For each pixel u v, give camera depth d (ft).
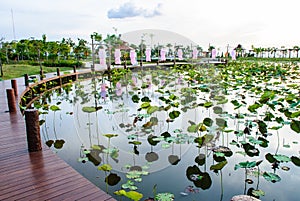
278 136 11.86
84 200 5.49
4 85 26.66
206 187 7.50
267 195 7.07
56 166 7.25
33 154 8.19
